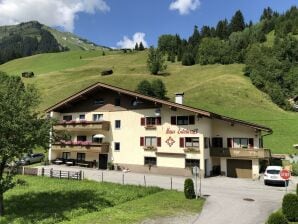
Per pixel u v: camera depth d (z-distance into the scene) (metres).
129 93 48.00
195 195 29.23
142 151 48.00
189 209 24.81
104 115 51.78
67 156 54.75
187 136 44.84
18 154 22.70
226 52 140.12
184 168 44.56
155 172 46.53
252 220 22.34
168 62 159.25
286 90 107.69
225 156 45.03
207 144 45.41
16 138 22.31
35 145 24.05
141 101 48.91
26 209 23.69
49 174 41.75
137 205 25.47
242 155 43.94
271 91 98.62
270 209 25.52
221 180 41.19
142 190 30.78
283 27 177.50
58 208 23.91
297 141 66.25
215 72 123.62
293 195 21.47
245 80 107.88
